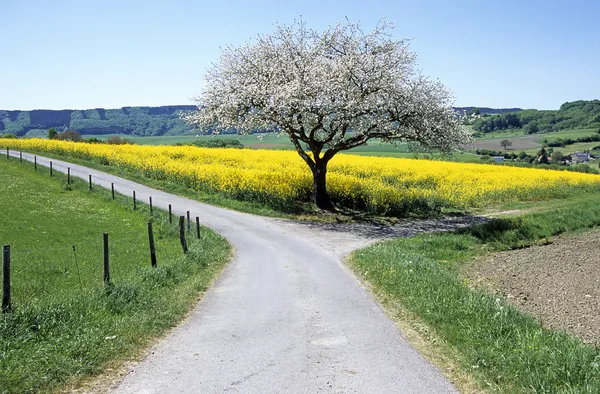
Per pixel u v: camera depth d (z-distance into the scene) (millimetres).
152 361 8062
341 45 30922
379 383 7203
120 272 14430
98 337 8555
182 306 11148
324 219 29047
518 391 6742
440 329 9367
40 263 15555
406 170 48438
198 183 36250
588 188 47375
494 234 25875
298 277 14617
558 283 16422
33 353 7719
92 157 52688
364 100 28656
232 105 29812
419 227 27484
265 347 8727
